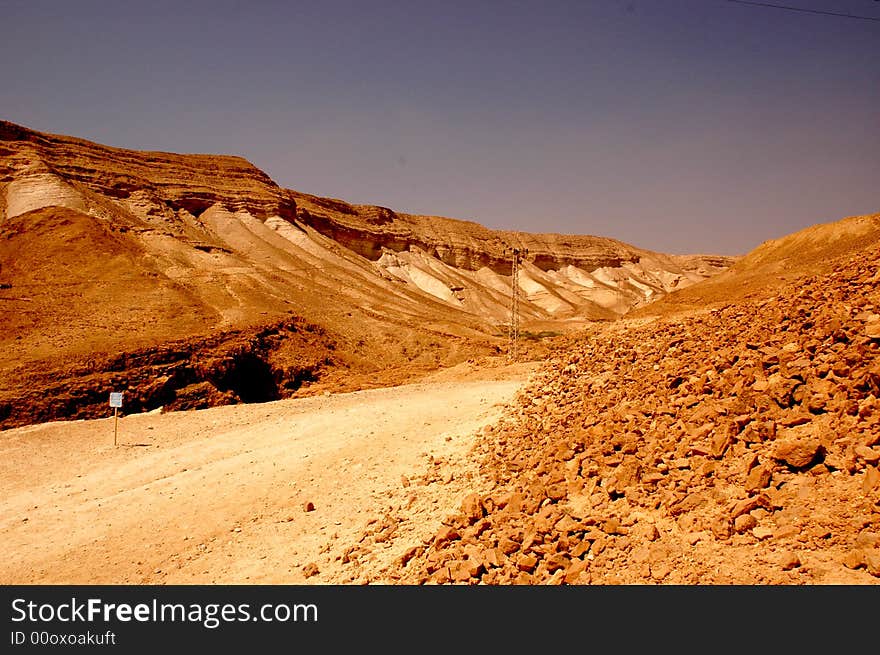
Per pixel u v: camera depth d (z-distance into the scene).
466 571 8.25
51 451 22.17
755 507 7.24
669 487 8.24
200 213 104.56
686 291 47.88
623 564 7.32
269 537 12.89
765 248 61.12
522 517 9.14
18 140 84.06
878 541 6.09
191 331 45.97
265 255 94.50
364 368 52.97
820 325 10.30
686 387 10.90
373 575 9.50
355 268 111.19
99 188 85.56
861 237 53.00
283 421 23.61
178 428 24.83
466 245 171.38
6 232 66.50
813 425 8.16
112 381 36.31
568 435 11.45
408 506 11.95
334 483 15.02
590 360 16.28
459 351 62.50
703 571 6.72
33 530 15.32
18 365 36.50
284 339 49.97
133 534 14.27
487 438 14.15
